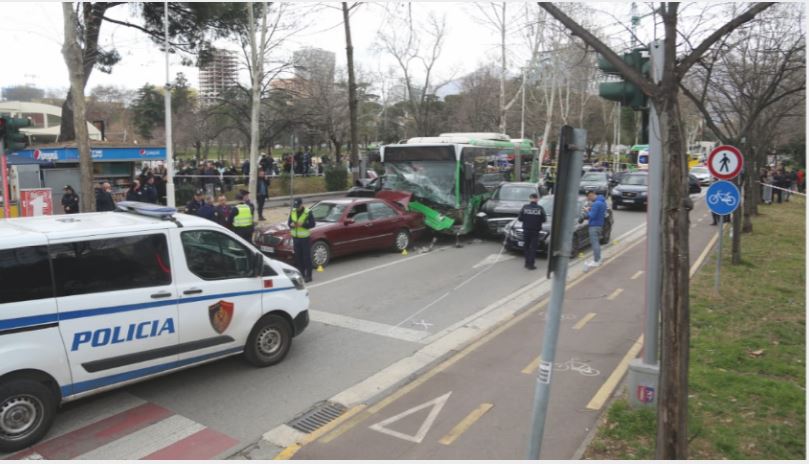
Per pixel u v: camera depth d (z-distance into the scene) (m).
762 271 12.14
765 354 7.04
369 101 51.88
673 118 3.99
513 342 8.12
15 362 5.12
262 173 20.52
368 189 21.34
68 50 12.80
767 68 14.27
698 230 19.30
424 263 14.26
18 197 15.77
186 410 6.03
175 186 22.38
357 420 5.76
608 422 5.41
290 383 6.73
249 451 5.22
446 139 18.39
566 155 3.40
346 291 11.31
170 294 6.15
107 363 5.73
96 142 21.16
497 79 42.53
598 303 10.22
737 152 10.14
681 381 3.99
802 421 5.25
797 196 32.81
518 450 5.08
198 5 21.70
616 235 18.89
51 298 5.37
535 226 13.30
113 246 5.82
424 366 7.26
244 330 6.88
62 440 5.41
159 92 52.84
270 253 13.34
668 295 4.01
